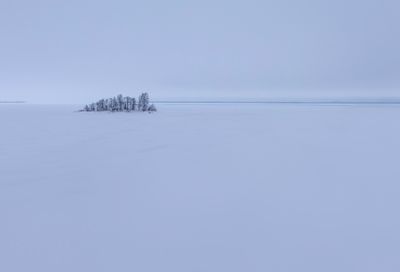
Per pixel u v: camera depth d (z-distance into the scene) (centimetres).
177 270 238
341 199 395
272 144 821
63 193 421
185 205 378
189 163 604
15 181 473
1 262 249
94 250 269
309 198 400
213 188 445
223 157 653
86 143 825
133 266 243
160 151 722
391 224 317
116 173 525
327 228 309
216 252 264
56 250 268
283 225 317
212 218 337
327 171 538
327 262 247
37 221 328
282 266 242
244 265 244
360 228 308
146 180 484
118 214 348
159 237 292
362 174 516
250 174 521
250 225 318
